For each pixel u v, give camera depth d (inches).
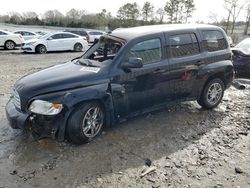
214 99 249.3
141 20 2278.5
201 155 173.5
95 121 183.3
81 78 177.2
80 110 172.4
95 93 176.1
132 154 171.2
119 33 211.0
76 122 170.9
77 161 161.6
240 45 413.4
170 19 2175.2
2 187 138.9
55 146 176.1
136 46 195.9
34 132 169.5
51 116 164.1
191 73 223.6
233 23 1569.9
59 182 143.6
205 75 233.0
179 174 153.4
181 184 145.0
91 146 178.1
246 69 373.1
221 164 164.4
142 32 204.7
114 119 191.8
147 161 163.3
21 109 170.4
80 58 218.8
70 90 171.5
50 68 202.1
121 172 153.1
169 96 217.5
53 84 171.3
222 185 145.3
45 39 742.5
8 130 197.8
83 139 176.4
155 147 180.5
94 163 160.4
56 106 164.6
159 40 206.7
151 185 143.5
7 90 299.6
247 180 150.2
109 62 190.4
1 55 659.4
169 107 241.4
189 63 220.5
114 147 177.9
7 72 411.2
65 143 179.9
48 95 167.0
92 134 182.5
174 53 213.8
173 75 212.5
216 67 237.5
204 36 234.5
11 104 185.8
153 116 229.8
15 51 763.4
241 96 299.1
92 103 178.2
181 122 220.4
